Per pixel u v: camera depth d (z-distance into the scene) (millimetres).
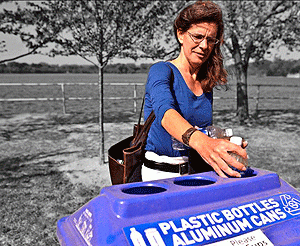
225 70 1631
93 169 5250
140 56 5164
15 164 5547
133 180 1518
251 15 8602
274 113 13500
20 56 4945
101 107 5457
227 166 1135
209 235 973
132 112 13453
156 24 5078
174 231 956
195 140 1135
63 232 1181
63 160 5820
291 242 1029
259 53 10438
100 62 5219
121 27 4859
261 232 1029
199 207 1055
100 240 957
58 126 9562
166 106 1266
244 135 8414
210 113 1629
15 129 9070
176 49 5348
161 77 1404
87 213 1110
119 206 984
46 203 3812
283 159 5883
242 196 1142
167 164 1487
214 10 1383
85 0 4691
